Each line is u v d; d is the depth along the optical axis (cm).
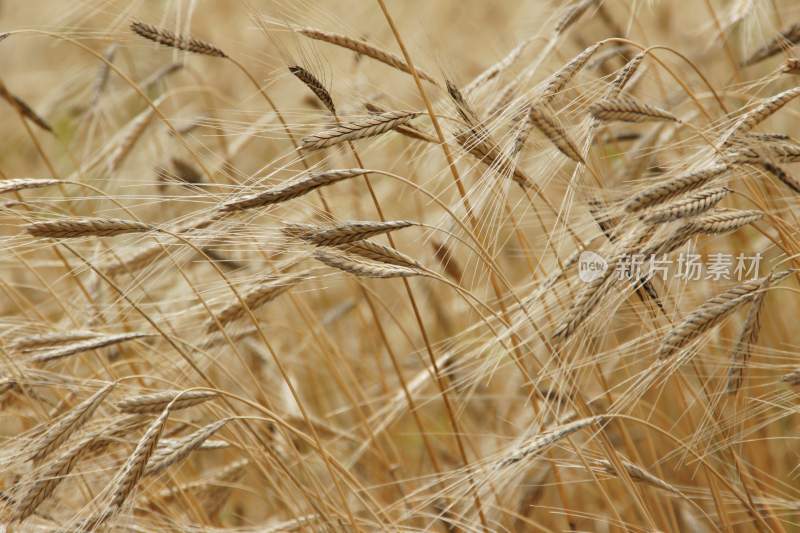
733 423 161
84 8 177
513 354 159
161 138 185
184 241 158
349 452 186
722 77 187
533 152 161
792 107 176
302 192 155
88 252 172
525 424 178
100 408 165
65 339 162
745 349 156
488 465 160
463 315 188
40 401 165
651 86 185
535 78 172
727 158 153
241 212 158
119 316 172
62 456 156
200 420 172
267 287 162
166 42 166
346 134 156
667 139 173
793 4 188
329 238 154
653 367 156
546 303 159
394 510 175
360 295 188
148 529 165
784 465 176
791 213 162
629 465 159
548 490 180
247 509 187
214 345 168
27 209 170
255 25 166
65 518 165
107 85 186
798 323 178
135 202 179
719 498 163
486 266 160
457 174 160
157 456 154
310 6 167
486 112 164
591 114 154
